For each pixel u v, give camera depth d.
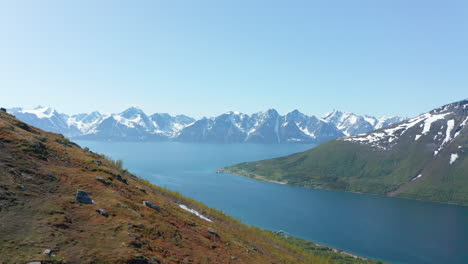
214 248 35.75
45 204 26.19
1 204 23.33
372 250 184.75
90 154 62.09
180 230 36.00
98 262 20.78
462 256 179.00
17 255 18.42
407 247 192.62
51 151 43.25
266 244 64.81
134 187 47.72
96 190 34.81
